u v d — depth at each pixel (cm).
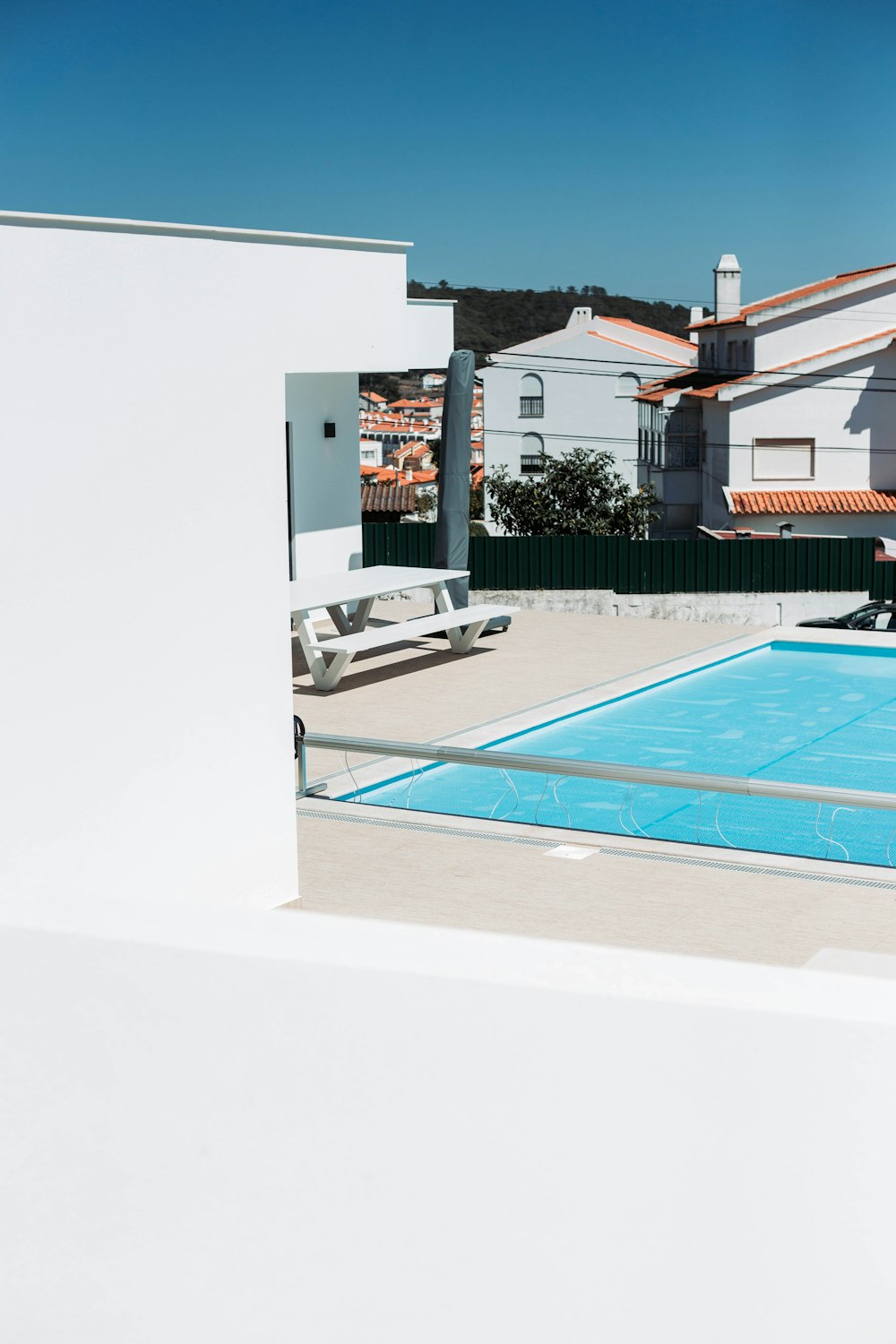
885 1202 190
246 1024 222
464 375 1216
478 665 1205
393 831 720
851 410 3581
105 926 232
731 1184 198
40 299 421
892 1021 186
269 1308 227
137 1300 236
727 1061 196
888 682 1198
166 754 482
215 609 497
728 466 3656
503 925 568
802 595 1858
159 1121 231
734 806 829
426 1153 215
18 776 427
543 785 884
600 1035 202
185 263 469
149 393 461
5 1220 243
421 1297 219
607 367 4716
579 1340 209
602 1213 206
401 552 1695
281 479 522
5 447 415
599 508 3788
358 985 214
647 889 617
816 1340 198
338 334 734
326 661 1224
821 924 566
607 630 1407
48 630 434
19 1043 236
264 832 531
